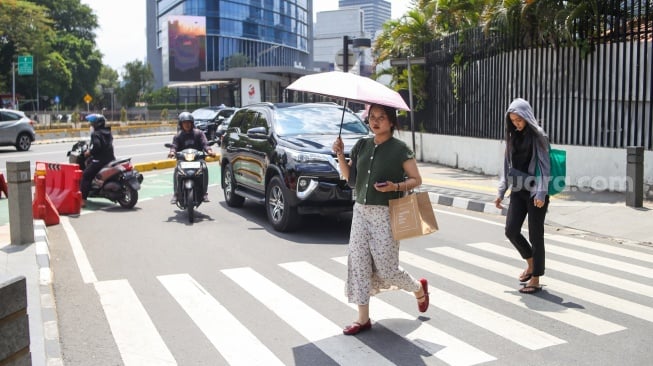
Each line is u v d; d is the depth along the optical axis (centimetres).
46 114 4791
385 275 474
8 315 235
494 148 1504
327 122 1004
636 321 512
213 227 939
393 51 2134
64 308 545
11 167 753
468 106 1672
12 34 5788
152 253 759
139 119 5575
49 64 6312
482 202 1102
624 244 831
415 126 2012
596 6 1177
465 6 1905
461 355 439
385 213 466
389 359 433
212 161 2073
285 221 880
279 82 4191
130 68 8362
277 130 957
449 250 782
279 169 888
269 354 443
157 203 1184
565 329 493
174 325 503
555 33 1264
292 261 721
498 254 760
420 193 467
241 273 665
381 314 531
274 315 529
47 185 1110
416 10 2073
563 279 645
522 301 568
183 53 8431
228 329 494
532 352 444
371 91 471
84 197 1127
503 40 1473
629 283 630
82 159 1166
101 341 468
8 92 6194
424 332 486
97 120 1107
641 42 1113
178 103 8381
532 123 571
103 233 888
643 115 1109
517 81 1426
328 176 843
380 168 464
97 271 671
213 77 3934
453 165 1717
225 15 9044
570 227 943
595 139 1212
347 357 437
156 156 2225
